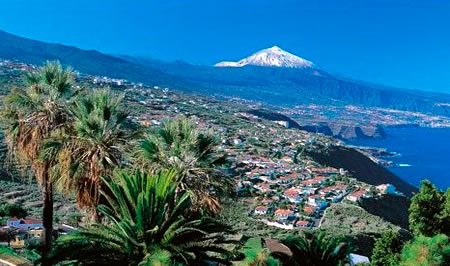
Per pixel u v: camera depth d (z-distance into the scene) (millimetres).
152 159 14750
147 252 9367
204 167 14992
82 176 14250
